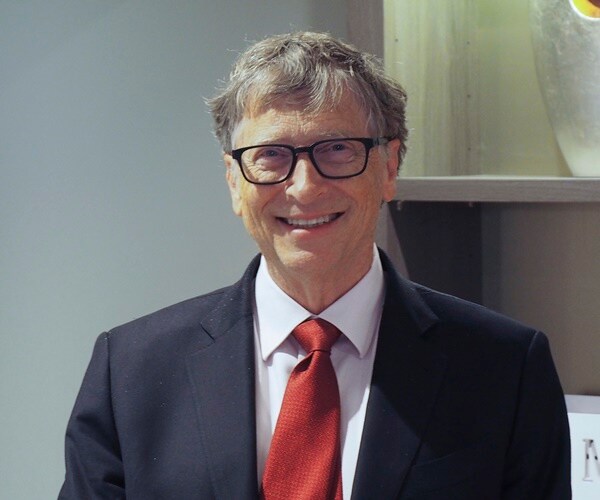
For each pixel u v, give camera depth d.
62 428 2.41
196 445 1.26
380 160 1.27
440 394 1.27
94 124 2.30
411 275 1.79
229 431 1.25
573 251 1.96
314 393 1.26
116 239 2.31
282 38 1.26
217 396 1.29
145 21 2.23
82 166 2.32
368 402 1.26
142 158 2.26
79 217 2.33
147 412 1.31
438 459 1.23
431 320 1.32
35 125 2.35
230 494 1.22
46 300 2.39
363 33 1.70
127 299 2.31
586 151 1.65
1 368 2.42
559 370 1.99
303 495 1.21
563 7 1.61
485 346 1.31
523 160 1.99
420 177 1.77
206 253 2.23
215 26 2.17
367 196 1.24
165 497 1.25
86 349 2.37
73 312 2.37
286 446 1.23
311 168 1.20
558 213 1.97
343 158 1.21
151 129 2.25
